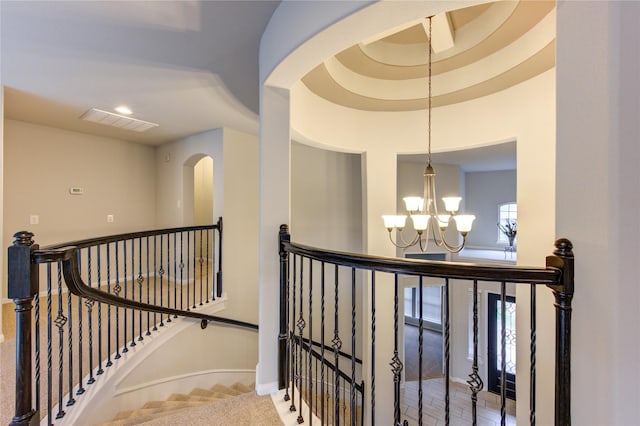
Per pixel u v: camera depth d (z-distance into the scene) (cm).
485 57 245
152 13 168
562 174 90
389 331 321
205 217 639
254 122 376
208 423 163
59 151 401
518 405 240
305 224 467
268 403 178
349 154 491
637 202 78
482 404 483
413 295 765
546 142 229
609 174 82
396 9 122
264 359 188
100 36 189
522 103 248
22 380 130
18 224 365
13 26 176
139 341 273
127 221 471
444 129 302
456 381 542
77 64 224
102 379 212
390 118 322
